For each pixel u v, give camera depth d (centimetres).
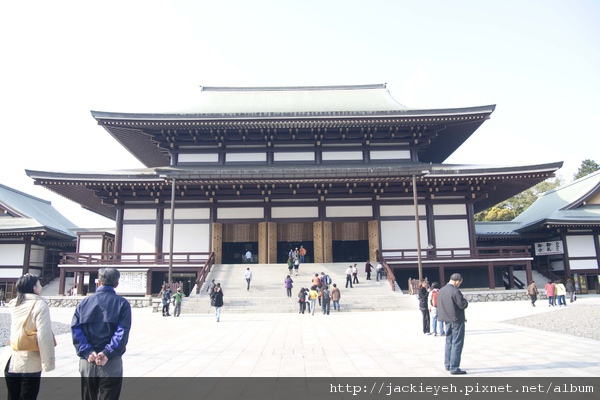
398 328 1872
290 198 3900
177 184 3612
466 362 1091
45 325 631
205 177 3497
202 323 2198
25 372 630
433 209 3891
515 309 2669
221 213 3856
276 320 2300
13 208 4666
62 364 1162
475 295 3331
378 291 3102
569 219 4247
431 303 1650
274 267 3562
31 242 4428
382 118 3875
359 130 4162
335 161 4191
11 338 643
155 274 3719
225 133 4091
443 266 3647
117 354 570
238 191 3800
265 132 4106
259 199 3881
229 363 1153
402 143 4238
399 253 3800
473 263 3628
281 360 1180
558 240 4434
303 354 1264
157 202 3841
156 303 2886
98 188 3766
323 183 3691
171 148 4128
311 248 4609
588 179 5084
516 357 1143
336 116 3841
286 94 5366
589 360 1093
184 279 3750
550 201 5394
